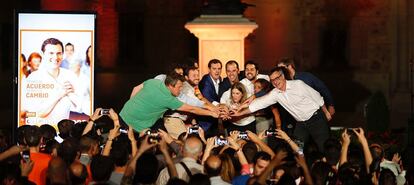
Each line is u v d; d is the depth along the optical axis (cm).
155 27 3931
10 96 3847
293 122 1970
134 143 1489
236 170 1434
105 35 3919
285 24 3850
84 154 1467
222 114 1844
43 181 1463
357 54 3816
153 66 3928
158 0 3925
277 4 3844
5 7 3891
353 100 3788
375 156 1598
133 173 1323
